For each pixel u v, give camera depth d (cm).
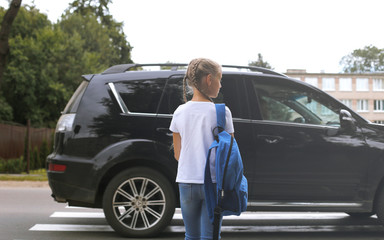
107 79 507
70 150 488
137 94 500
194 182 251
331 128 501
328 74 7869
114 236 502
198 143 254
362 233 533
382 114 7888
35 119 3647
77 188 482
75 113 496
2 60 1622
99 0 5700
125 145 480
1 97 3488
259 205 482
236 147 246
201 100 261
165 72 511
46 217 641
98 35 5166
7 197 856
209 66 259
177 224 586
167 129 488
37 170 1697
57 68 3791
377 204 504
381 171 496
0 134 1856
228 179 240
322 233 533
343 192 494
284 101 510
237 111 498
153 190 482
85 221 609
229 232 540
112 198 478
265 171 486
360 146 497
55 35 3875
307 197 490
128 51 5844
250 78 512
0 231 534
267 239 497
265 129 492
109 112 493
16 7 1608
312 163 490
